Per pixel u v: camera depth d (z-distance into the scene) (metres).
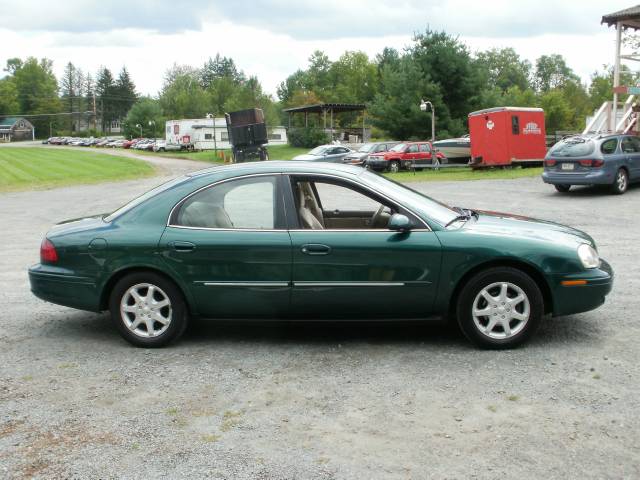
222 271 5.12
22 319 6.30
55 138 114.06
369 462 3.37
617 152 16.52
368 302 5.08
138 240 5.21
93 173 36.22
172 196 5.33
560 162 16.77
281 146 68.69
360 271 5.04
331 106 58.41
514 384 4.37
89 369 4.88
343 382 4.48
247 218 5.18
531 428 3.71
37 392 4.43
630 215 12.89
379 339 5.45
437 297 5.05
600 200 15.52
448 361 4.85
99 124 176.00
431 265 5.00
